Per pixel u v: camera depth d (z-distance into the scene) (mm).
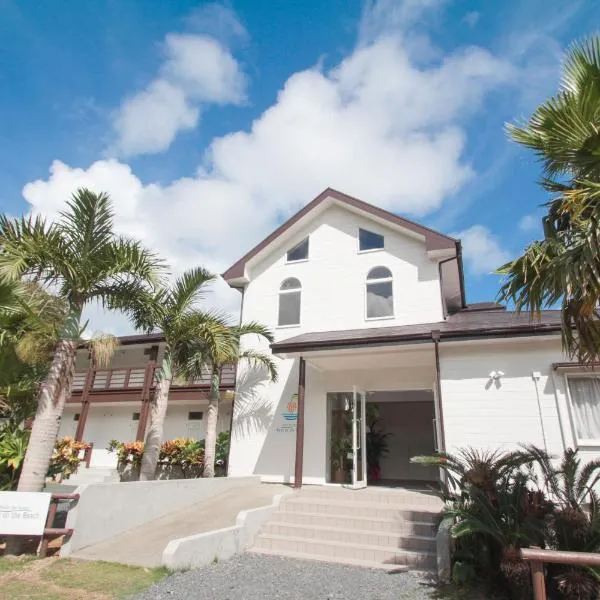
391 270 13492
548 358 9836
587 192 4945
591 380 9516
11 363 8516
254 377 13922
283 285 14883
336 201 14773
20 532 6652
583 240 5312
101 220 8328
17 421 9188
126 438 20719
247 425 13469
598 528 5156
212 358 12930
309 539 7844
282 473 12641
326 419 12664
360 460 11984
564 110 5324
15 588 5418
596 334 5793
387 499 9344
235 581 5949
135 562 6594
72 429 22250
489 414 9812
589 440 9039
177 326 11547
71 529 7012
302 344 11047
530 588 5145
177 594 5355
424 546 7262
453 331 9930
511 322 10242
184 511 9336
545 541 5418
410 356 11453
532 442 9383
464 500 6348
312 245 14836
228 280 15320
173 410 19922
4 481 7914
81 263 7965
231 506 9539
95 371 20844
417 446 18109
